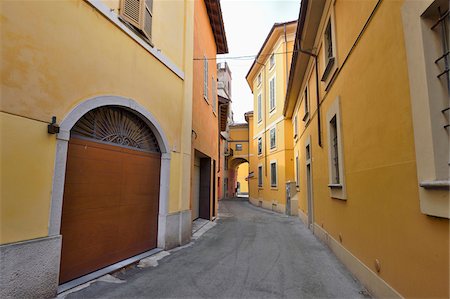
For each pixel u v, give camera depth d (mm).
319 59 7469
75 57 3781
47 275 3219
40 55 3281
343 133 5051
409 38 2551
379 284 3334
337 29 5441
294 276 4461
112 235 4668
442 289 2143
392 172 3002
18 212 2973
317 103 7473
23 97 3068
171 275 4418
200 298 3531
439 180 2158
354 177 4406
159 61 6027
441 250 2154
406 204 2695
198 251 6125
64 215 3754
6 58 2918
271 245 6941
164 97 6203
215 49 13586
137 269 4676
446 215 2055
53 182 3369
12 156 2936
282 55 18062
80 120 4121
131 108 4934
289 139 16922
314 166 8492
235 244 7016
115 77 4562
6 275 2807
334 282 4172
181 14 7328
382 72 3242
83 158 4121
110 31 4492
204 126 10477
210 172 11805
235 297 3582
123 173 4992
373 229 3566
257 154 23500
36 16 3256
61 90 3545
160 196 6121
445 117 2264
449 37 2236
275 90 19078
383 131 3230
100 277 4113
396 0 2857
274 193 18234
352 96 4453
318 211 7938
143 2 5320
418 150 2422
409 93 2621
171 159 6410
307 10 6645
